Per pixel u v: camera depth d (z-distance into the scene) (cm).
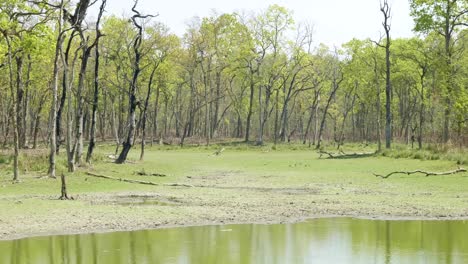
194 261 1317
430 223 1784
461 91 4097
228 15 7050
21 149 4066
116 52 5662
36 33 3077
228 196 2334
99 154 4162
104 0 3238
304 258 1355
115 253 1388
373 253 1398
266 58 7194
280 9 6900
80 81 3250
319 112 9025
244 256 1370
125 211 1909
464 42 5122
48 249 1423
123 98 6825
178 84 7831
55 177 2730
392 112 7475
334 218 1872
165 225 1728
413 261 1327
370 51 6500
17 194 2261
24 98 4725
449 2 4341
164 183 2808
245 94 8769
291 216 1897
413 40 5497
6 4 3044
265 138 8188
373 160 4025
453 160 3431
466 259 1343
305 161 4312
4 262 1305
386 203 2138
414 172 2917
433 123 5050
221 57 7225
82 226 1684
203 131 9400
